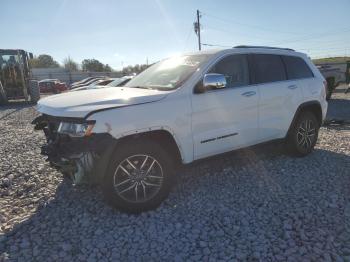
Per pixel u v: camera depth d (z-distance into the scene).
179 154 4.31
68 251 3.30
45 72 62.19
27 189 4.85
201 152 4.50
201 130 4.44
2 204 4.39
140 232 3.62
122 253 3.26
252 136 5.09
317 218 3.80
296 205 4.15
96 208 4.16
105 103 3.87
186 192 4.61
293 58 5.95
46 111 4.14
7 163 6.11
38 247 3.37
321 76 6.36
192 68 4.65
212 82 4.32
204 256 3.18
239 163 5.74
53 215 4.03
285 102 5.52
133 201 3.97
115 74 52.69
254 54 5.33
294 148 5.86
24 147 7.48
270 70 5.48
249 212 4.01
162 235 3.55
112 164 3.80
